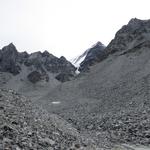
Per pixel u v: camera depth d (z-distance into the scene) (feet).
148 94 244.63
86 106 299.79
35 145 59.06
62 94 412.77
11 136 57.26
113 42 550.77
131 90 293.23
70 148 69.62
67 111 296.71
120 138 127.24
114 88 337.11
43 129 75.36
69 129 99.96
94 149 80.43
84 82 431.84
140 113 172.65
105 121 173.17
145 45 458.50
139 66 387.75
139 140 121.19
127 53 464.65
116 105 254.68
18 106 90.79
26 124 71.41
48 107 351.67
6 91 108.06
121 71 400.88
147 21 560.61
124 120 162.40
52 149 62.39
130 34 544.21
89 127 169.07
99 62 514.68
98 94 343.46
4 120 65.67
